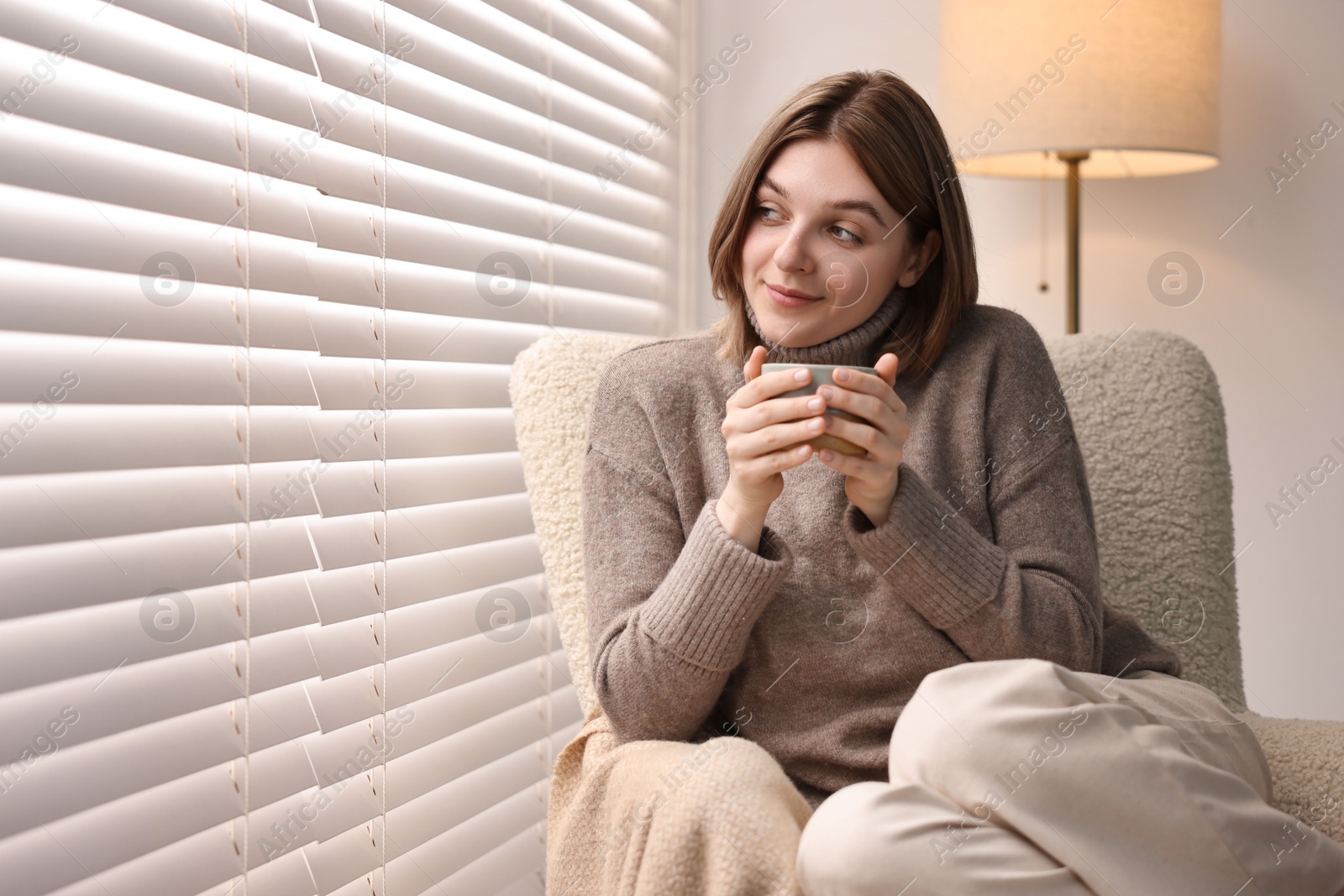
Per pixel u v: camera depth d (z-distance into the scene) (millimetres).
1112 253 1984
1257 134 1898
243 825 988
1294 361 1893
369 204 1141
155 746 894
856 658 964
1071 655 937
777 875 684
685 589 904
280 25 1021
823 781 963
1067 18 1579
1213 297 1933
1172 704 853
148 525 880
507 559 1400
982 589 912
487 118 1347
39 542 808
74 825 840
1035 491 1015
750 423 884
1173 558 1187
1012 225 2049
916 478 917
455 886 1324
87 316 840
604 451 1045
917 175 1014
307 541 1040
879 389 875
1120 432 1240
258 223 991
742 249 1049
